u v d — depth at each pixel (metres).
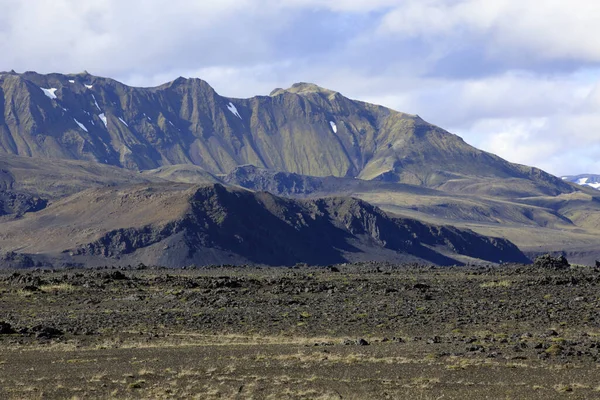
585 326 103.19
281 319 113.19
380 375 75.00
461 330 101.88
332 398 66.19
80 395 69.44
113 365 81.88
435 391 68.75
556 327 102.62
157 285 150.88
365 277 164.62
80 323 110.69
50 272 183.25
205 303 129.38
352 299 132.62
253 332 103.44
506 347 87.12
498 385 70.56
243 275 174.00
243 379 74.31
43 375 77.50
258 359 83.31
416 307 121.69
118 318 115.31
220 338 98.94
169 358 85.00
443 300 129.00
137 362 82.94
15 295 137.75
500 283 145.38
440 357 82.44
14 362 83.94
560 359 80.44
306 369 78.00
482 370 76.19
